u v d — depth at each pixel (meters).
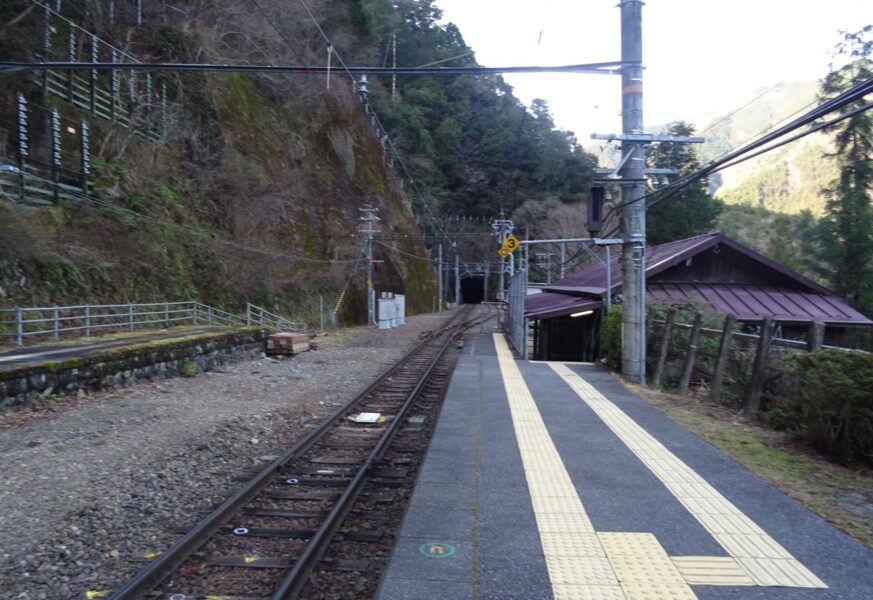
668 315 12.20
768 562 4.21
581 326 23.03
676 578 3.98
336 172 43.78
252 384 13.60
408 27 64.31
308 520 5.71
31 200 18.58
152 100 27.33
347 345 25.31
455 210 65.00
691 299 16.28
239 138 32.25
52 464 6.92
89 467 6.88
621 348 13.88
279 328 28.78
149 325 20.59
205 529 5.19
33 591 4.30
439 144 64.75
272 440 8.84
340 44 45.06
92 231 20.56
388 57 58.69
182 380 13.53
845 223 25.25
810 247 27.66
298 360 18.89
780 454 6.95
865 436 6.41
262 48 36.81
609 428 8.20
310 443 8.36
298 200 36.69
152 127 26.25
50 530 5.22
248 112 34.38
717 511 5.16
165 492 6.36
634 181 12.11
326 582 4.41
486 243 74.25
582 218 52.56
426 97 63.88
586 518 5.00
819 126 6.31
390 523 5.55
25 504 5.70
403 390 13.31
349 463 7.60
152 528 5.48
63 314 17.52
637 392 11.05
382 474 6.97
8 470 6.64
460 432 7.98
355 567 4.61
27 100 20.09
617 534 4.68
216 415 9.91
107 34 25.91
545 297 29.92
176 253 24.39
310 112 42.56
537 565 4.15
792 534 4.69
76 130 22.12
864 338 18.70
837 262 25.80
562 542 4.53
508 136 63.75
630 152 12.03
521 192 61.31
